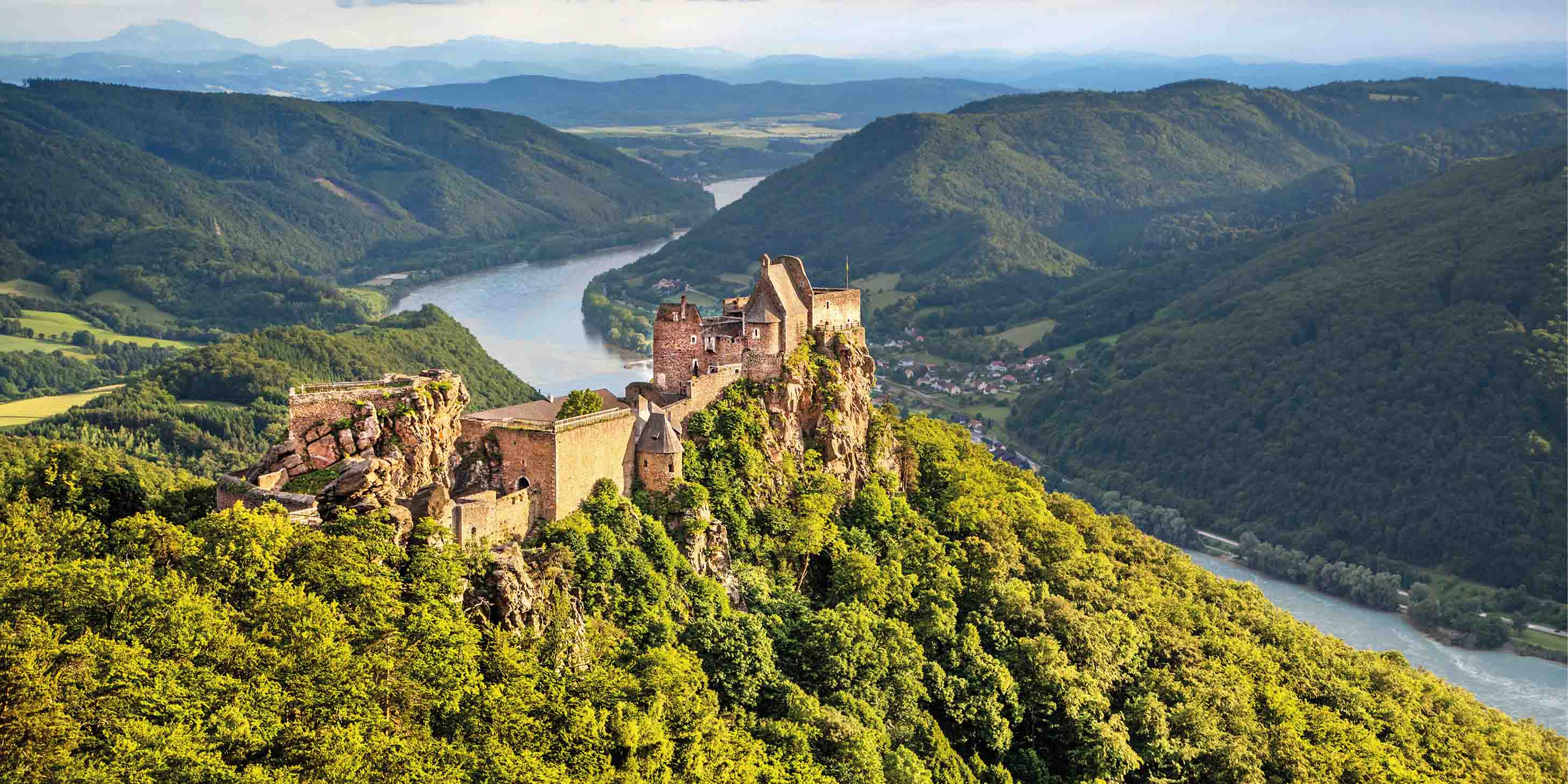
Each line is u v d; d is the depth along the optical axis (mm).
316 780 102562
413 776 106562
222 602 122812
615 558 152125
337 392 152625
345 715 110312
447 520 140500
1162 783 180625
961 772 166625
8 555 124812
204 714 106438
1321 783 189000
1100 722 182750
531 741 119312
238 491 145625
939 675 175750
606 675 133000
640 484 171625
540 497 153250
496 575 135750
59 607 115125
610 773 119938
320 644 115375
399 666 118375
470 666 122938
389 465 146375
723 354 197250
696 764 129000
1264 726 199500
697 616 156625
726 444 186000
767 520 184000
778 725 147000
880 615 182125
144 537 132375
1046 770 179625
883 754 153500
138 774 97312
